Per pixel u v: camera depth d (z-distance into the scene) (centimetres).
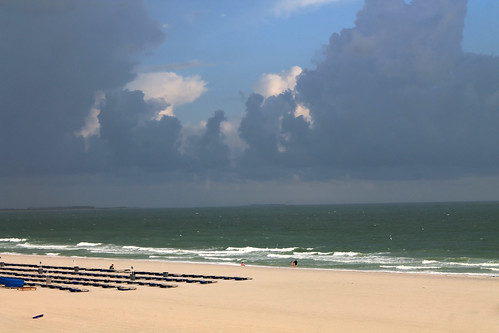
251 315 2834
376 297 3400
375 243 9319
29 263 5897
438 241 9600
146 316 2778
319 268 5272
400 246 8625
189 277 4444
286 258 6462
